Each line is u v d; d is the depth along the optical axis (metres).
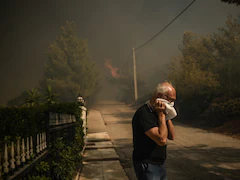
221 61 17.73
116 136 12.24
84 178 5.09
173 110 2.19
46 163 2.97
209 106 16.36
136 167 2.33
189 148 8.62
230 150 8.15
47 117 3.43
